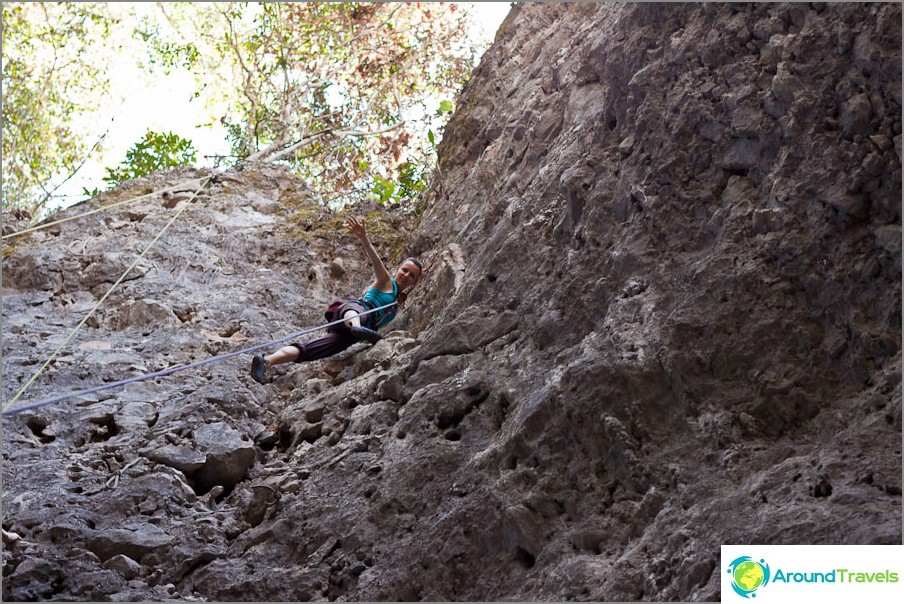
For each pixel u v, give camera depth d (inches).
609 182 259.8
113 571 214.5
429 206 413.7
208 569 221.1
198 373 313.3
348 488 237.3
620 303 226.7
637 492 190.9
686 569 161.6
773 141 217.8
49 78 636.1
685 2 257.8
